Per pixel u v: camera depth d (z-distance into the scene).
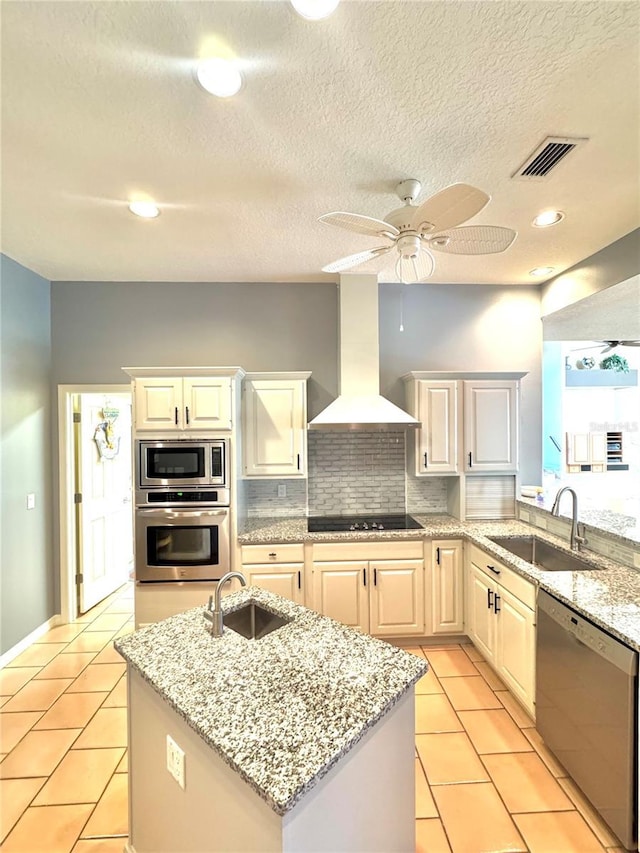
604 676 1.61
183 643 1.53
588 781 1.70
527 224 2.53
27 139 1.72
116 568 4.20
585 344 4.37
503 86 1.47
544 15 1.22
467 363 3.68
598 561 2.34
